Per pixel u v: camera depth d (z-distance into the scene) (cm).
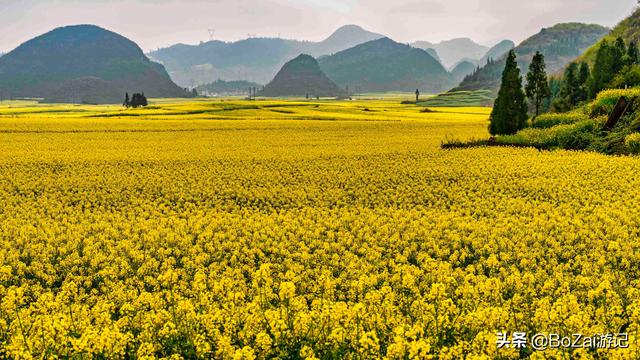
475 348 883
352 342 916
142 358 857
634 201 2409
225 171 3747
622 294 1290
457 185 3092
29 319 1096
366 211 2494
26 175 3572
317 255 1756
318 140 5756
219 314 1034
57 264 1769
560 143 4494
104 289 1455
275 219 2366
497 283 1188
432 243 1847
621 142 4116
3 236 2091
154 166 3978
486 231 1967
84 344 883
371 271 1573
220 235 2003
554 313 995
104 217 2470
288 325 1020
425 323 1022
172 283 1406
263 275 1259
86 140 5681
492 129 5488
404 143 5341
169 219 2364
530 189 2852
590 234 1859
